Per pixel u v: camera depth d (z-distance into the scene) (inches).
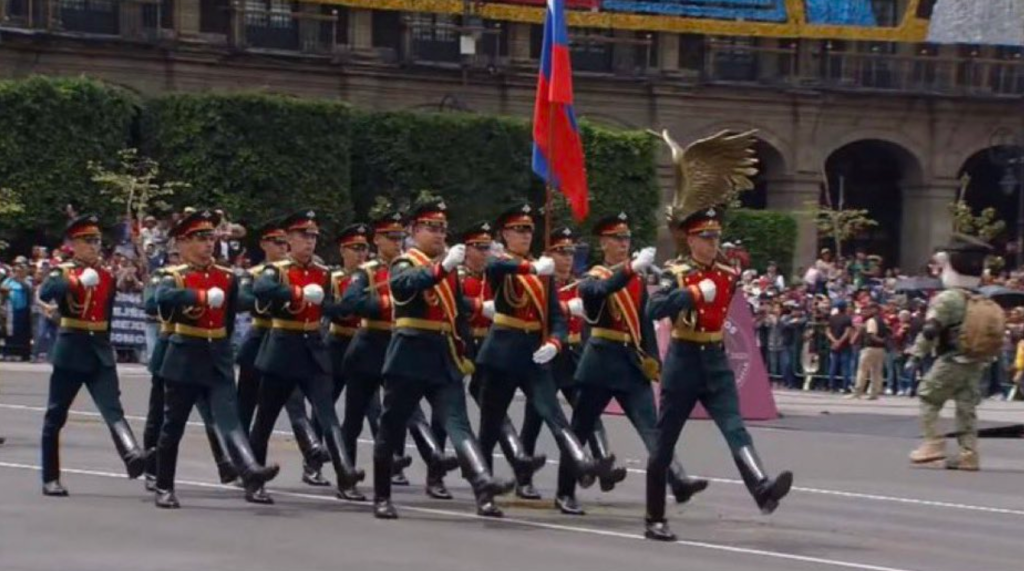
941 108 3356.3
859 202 3494.1
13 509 866.8
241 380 965.2
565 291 956.6
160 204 2511.1
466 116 2883.9
